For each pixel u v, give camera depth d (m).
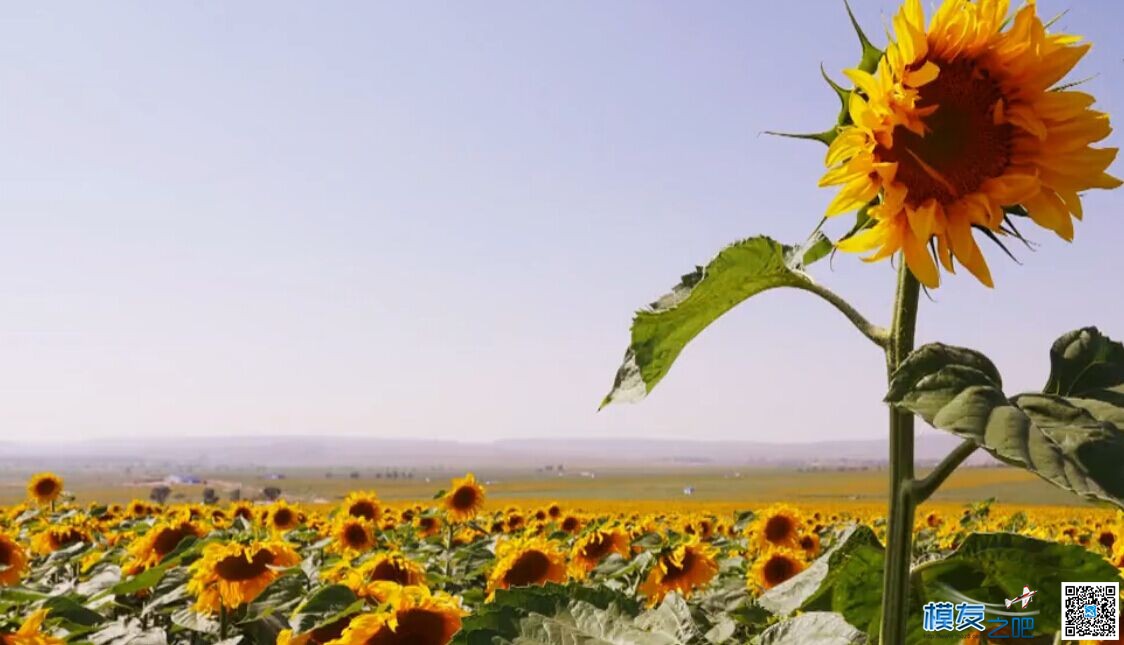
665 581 9.81
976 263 2.46
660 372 2.94
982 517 26.98
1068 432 1.92
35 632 4.33
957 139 2.56
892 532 2.48
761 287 2.77
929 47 2.61
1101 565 2.91
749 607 6.68
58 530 16.23
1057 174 2.57
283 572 8.09
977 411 1.99
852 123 2.59
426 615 4.52
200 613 8.14
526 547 9.17
